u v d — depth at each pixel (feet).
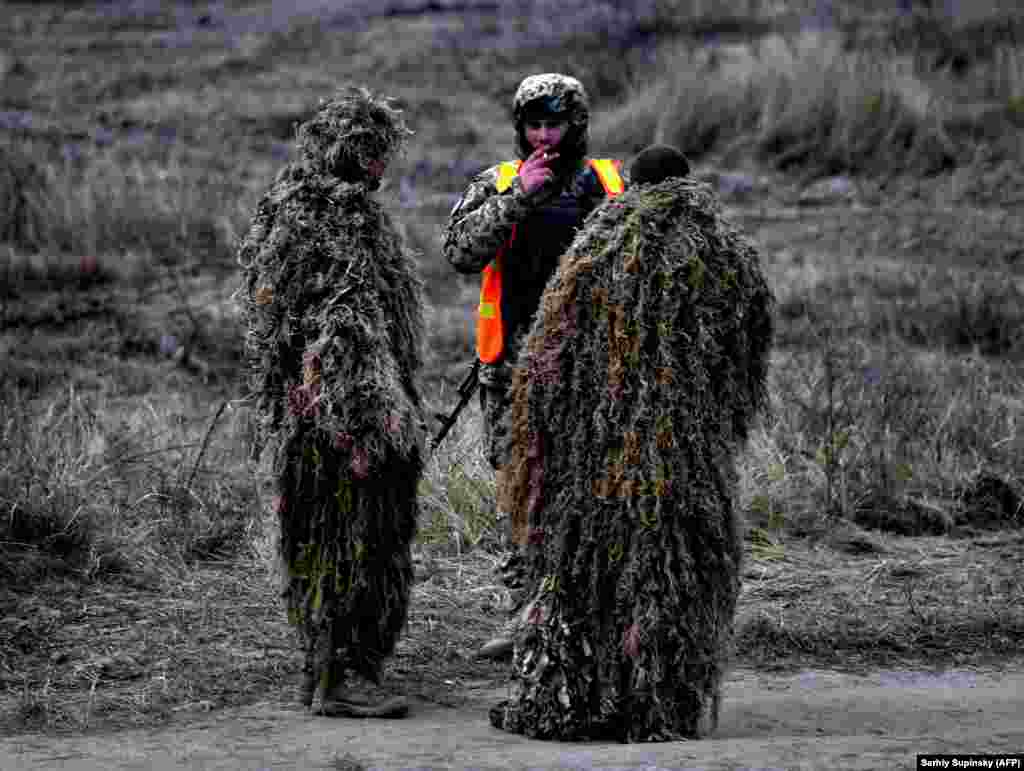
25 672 58.03
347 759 44.70
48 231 144.25
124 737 50.24
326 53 238.48
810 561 75.72
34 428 81.66
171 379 107.96
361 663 53.47
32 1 306.55
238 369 109.29
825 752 44.57
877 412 91.15
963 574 73.46
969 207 153.79
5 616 63.41
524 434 49.78
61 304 125.59
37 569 68.33
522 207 55.93
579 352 48.98
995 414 94.02
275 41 248.93
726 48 205.67
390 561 53.06
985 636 65.87
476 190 58.54
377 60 229.86
